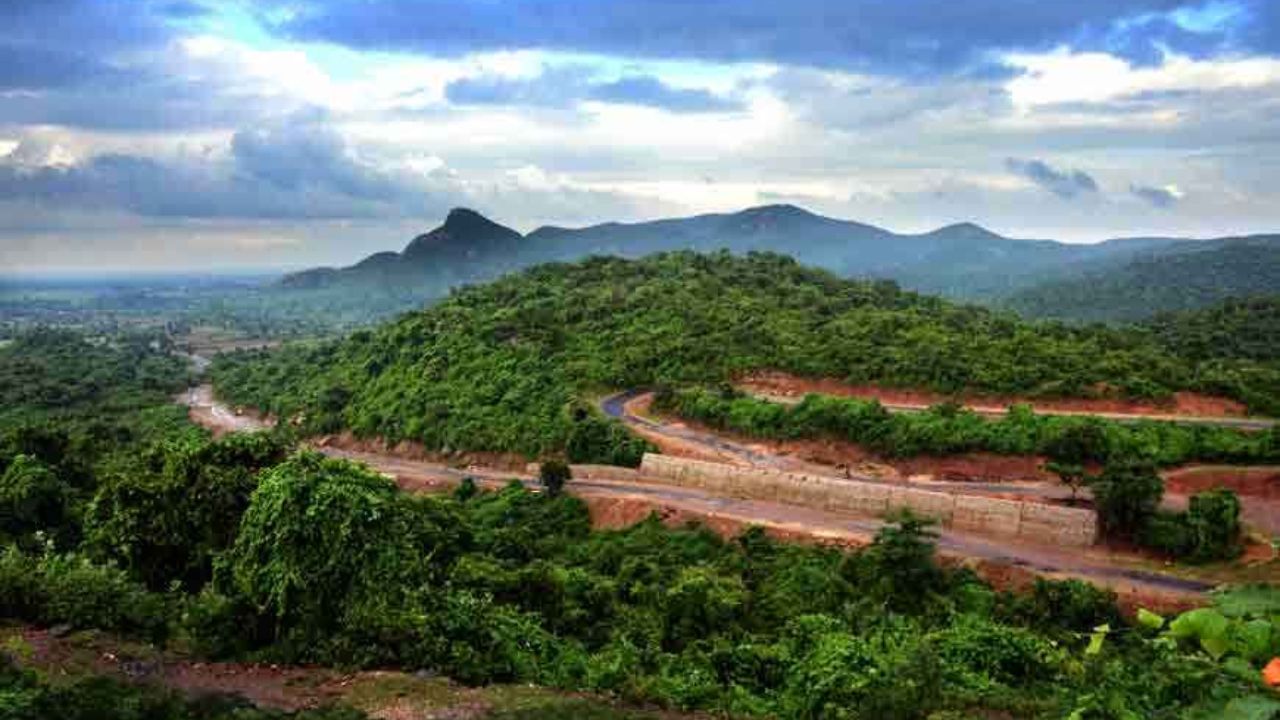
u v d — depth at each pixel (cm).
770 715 2209
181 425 10700
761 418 6450
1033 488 5075
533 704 2075
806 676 2331
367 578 2397
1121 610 3519
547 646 2525
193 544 2812
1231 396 6122
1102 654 2209
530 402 7838
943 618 3372
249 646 2356
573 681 2327
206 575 2800
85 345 17925
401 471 7394
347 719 1902
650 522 5119
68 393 12162
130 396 12606
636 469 6097
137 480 2934
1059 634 3228
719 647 2644
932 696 2120
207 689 2089
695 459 6128
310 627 2330
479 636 2397
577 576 3481
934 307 10331
